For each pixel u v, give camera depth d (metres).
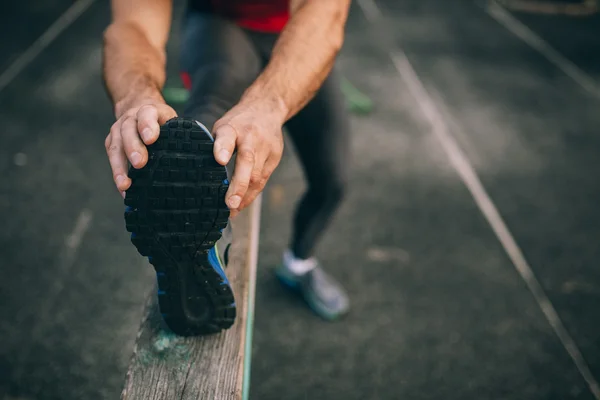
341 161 1.40
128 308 1.75
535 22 5.42
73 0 4.64
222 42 1.11
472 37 4.77
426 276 2.01
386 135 2.97
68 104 2.95
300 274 1.79
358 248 2.12
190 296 0.74
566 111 3.50
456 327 1.81
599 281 2.07
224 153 0.64
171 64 3.49
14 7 4.35
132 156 0.62
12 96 2.98
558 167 2.83
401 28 4.83
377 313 1.84
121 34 0.93
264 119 0.74
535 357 1.72
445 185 2.58
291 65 0.86
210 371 0.74
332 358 1.66
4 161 2.42
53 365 1.55
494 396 1.59
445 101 3.46
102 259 1.93
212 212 0.66
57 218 2.11
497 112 3.39
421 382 1.61
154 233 0.67
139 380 0.73
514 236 2.27
